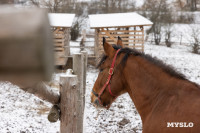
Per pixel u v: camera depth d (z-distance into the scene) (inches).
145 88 74.3
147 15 1011.9
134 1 1279.5
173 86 67.9
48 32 10.1
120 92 85.6
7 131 163.3
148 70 75.4
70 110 86.0
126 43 490.3
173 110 62.0
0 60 9.3
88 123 199.5
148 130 67.2
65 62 451.2
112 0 1205.1
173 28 1064.8
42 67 9.7
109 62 84.4
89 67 482.0
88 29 1095.6
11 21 9.3
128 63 79.3
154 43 983.0
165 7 963.3
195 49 768.9
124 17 548.4
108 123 201.8
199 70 476.7
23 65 9.5
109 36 484.7
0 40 9.2
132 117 217.3
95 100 92.0
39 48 9.5
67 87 84.7
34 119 195.9
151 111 70.5
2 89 279.9
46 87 71.9
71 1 882.1
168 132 60.4
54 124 191.3
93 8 1154.7
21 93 271.3
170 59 603.8
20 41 9.3
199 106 58.2
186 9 1359.5
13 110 211.8
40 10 9.8
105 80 85.7
